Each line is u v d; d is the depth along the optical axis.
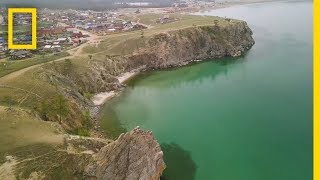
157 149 93.62
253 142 111.88
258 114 132.00
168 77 184.62
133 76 187.25
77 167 85.81
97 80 165.88
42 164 84.25
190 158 103.50
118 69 189.00
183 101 147.75
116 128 124.25
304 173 94.88
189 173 96.25
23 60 173.75
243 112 134.25
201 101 147.25
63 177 83.31
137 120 130.12
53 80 145.75
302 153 104.50
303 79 167.88
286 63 196.00
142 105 144.88
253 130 119.81
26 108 115.50
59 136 95.94
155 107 142.12
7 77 138.50
